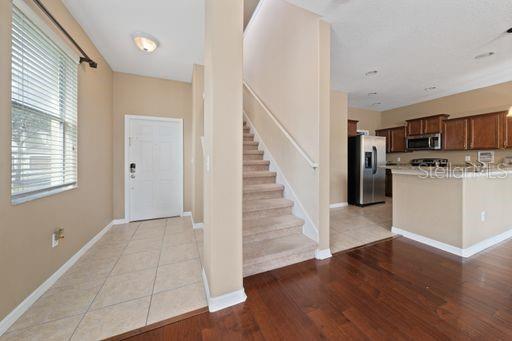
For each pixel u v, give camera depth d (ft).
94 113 9.01
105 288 5.90
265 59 11.73
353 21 7.89
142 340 4.25
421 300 5.38
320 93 7.72
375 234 10.02
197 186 10.80
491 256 7.79
